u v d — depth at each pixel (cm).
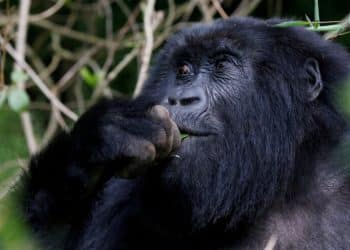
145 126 1094
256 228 1224
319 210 1226
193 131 1175
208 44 1241
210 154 1181
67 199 1103
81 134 1098
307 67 1251
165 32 2050
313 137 1239
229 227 1215
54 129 1998
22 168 1193
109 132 1085
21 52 1816
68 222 1136
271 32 1252
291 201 1234
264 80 1223
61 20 2505
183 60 1258
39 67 2303
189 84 1229
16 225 953
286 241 1209
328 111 1244
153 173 1159
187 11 2103
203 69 1241
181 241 1231
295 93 1231
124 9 2211
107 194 1307
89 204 1128
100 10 2250
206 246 1230
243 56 1231
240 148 1205
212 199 1188
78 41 2506
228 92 1214
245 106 1212
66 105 2298
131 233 1251
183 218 1192
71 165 1095
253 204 1216
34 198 1123
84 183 1092
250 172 1209
